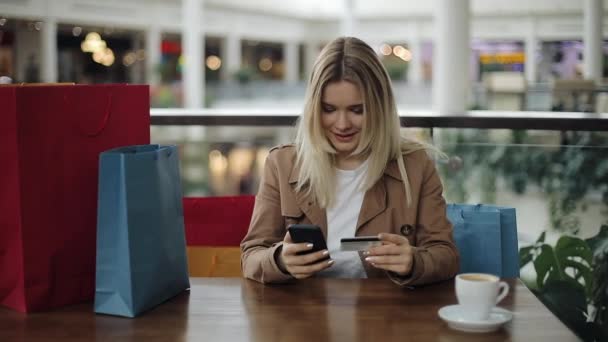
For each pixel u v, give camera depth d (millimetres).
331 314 1507
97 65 28828
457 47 6961
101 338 1393
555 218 3188
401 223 1871
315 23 32656
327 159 1870
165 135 3912
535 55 25969
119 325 1462
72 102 1556
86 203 1598
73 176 1569
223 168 3930
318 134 1852
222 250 2203
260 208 1935
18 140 1471
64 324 1471
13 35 20812
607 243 3088
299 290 1678
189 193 3949
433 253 1714
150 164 1539
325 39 32625
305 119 1855
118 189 1486
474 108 9641
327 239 1896
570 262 3105
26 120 1479
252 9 26984
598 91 8867
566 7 23719
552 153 3238
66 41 27375
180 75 24938
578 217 3154
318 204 1896
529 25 25766
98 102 1609
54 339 1391
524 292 1651
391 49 36719
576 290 3043
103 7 20297
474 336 1381
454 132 3418
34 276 1525
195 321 1479
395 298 1608
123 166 1475
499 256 1976
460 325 1410
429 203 1882
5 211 1508
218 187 3959
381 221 1871
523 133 3314
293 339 1370
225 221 2279
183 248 1684
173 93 18766
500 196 3328
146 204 1530
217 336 1393
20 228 1498
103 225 1508
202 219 2271
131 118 1690
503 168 3326
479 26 26484
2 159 1492
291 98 20359
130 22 21625
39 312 1540
